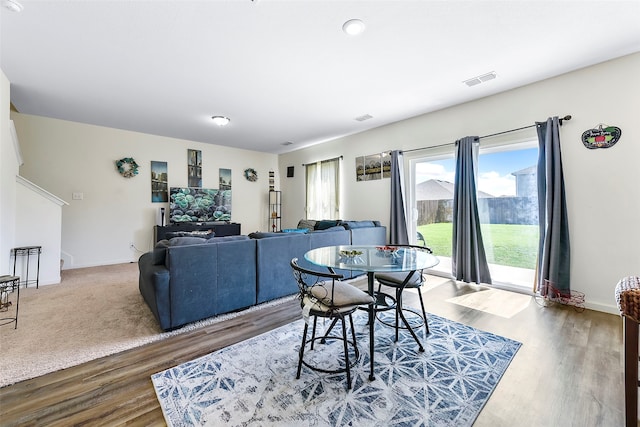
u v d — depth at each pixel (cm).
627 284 147
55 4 187
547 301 296
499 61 267
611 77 264
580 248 282
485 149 359
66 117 436
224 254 259
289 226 721
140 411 140
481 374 169
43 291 333
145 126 486
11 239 326
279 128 500
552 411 138
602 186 270
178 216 568
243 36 225
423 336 219
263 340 214
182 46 239
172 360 186
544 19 205
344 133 536
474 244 350
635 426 122
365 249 246
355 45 239
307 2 187
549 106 302
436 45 239
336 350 199
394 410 139
